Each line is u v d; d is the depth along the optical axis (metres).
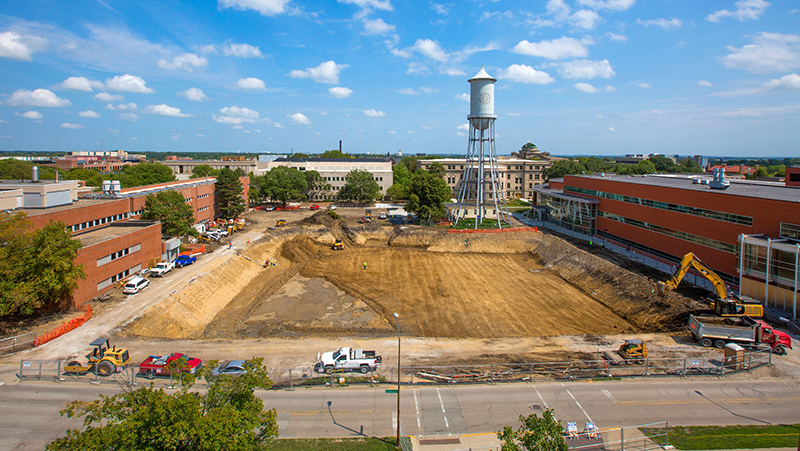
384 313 52.88
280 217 114.50
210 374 20.73
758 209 50.47
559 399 30.30
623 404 29.62
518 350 40.12
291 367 34.94
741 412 28.66
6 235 36.91
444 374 34.41
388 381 32.81
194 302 51.47
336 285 64.12
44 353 35.38
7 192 51.47
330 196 157.12
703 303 47.12
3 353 35.19
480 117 94.62
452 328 48.44
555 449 17.59
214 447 15.95
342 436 25.81
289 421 27.31
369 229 97.06
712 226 57.91
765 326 38.31
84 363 33.81
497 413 28.52
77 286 42.41
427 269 72.94
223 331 47.12
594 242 83.00
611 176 102.50
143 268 58.88
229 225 93.31
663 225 68.56
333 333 46.66
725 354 36.12
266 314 52.62
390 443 25.11
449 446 24.92
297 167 173.25
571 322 50.38
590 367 35.69
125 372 32.53
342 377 33.16
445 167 180.25
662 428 26.70
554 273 70.81
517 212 128.62
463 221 105.19
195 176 138.25
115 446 16.02
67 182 60.22
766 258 46.75
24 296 36.56
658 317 48.50
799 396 30.67
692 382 32.69
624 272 60.38
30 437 24.70
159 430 16.02
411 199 107.81
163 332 43.81
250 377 19.81
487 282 65.75
